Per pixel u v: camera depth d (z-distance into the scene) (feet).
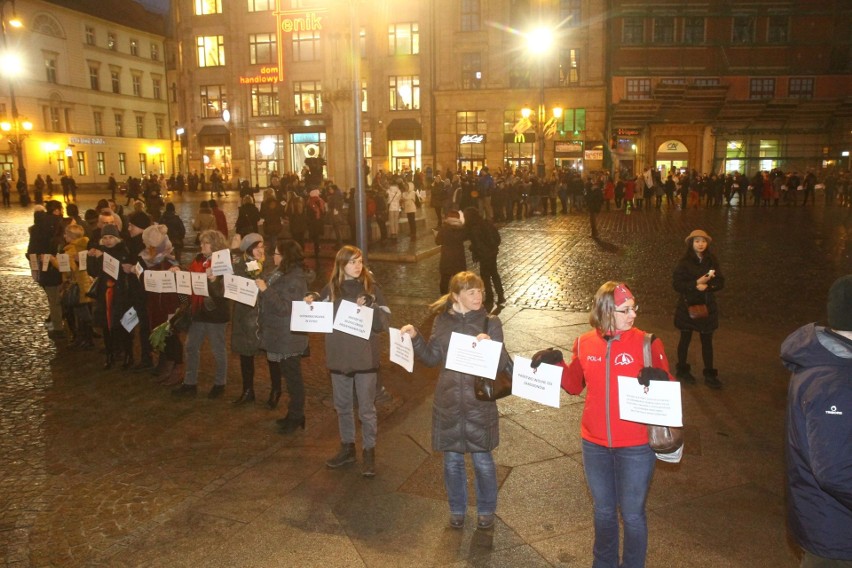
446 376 13.97
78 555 13.91
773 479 16.52
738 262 50.49
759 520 14.62
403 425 20.42
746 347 28.04
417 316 35.22
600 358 11.53
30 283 46.78
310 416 21.61
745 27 143.74
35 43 168.86
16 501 16.34
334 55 67.00
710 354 23.18
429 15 156.15
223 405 22.81
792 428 8.48
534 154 151.84
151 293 25.64
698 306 22.62
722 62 144.36
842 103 139.03
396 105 163.73
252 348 22.11
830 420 7.77
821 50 143.02
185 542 14.26
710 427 19.79
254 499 16.07
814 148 144.77
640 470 11.34
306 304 16.89
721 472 16.90
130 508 15.85
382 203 66.33
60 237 32.12
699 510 15.07
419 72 161.07
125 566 13.47
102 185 184.34
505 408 21.36
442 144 155.53
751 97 145.18
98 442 19.88
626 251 58.29
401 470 17.47
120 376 26.14
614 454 11.59
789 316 33.45
